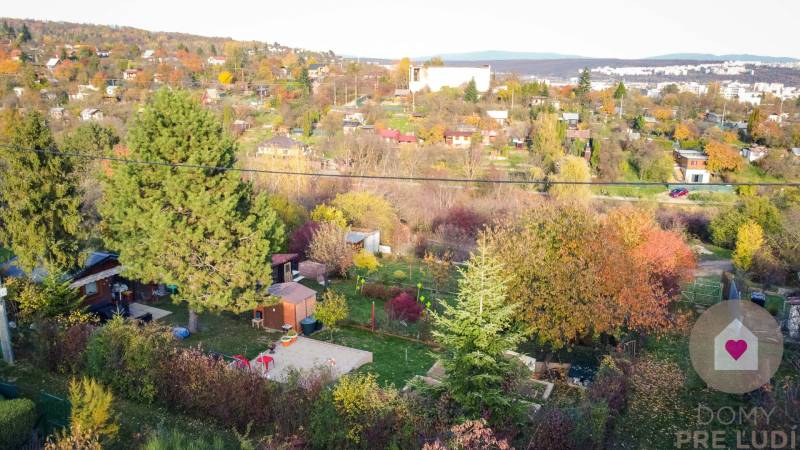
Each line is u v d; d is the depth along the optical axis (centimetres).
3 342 2216
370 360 2616
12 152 2573
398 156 7969
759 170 8319
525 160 8644
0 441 1562
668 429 2070
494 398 1739
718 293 4159
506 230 2944
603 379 2225
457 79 16062
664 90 16862
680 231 5469
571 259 2547
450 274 4394
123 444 1695
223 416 1830
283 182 6059
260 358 2453
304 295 2991
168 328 2152
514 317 2525
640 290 2627
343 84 15088
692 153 8762
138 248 2650
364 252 4506
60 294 2470
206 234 2669
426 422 1655
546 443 1694
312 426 1673
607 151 8438
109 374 2012
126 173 2567
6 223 2641
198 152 2545
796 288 4375
